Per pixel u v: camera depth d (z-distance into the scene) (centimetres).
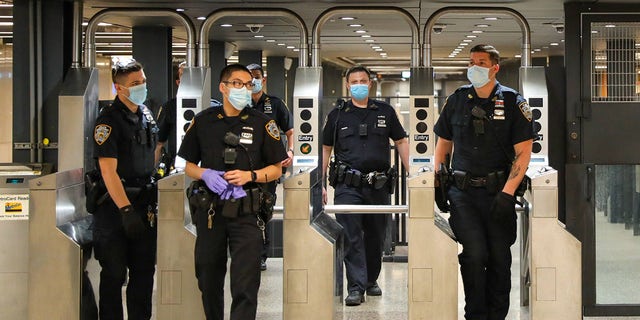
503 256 510
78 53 585
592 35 629
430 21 550
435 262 523
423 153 525
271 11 541
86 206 511
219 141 469
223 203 460
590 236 633
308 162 530
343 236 591
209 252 466
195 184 468
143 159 518
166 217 514
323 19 541
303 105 528
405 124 1159
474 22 876
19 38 593
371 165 630
